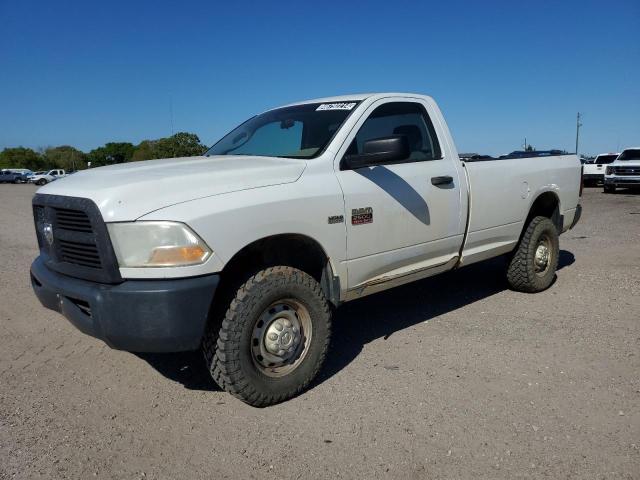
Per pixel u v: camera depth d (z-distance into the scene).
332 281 3.87
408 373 3.95
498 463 2.82
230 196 3.29
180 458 2.95
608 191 23.38
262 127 4.80
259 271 3.44
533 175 5.73
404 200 4.28
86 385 3.87
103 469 2.85
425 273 4.71
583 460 2.82
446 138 4.89
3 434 3.19
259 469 2.83
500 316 5.21
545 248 6.04
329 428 3.22
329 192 3.76
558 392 3.58
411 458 2.89
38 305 5.83
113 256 3.08
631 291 5.98
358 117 4.21
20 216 16.44
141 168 3.67
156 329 3.03
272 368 3.53
